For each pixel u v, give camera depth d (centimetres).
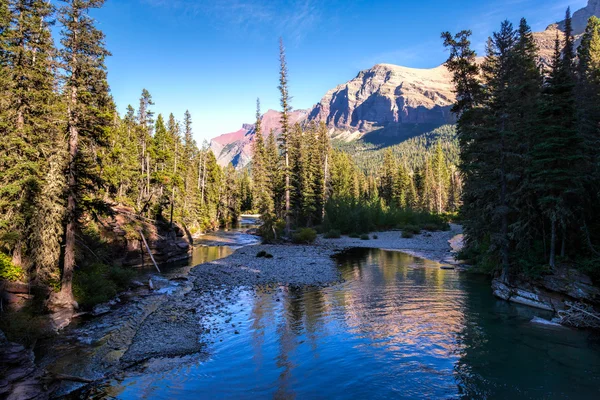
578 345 1205
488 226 2080
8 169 1714
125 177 4266
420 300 1803
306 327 1415
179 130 6488
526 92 2347
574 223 1741
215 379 998
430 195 9706
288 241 4725
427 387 922
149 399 891
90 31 1611
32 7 1909
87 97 1658
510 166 1944
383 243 4662
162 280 2406
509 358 1098
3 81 1766
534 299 1680
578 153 1647
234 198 10356
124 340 1317
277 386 947
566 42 2602
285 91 4756
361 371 1020
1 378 907
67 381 993
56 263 1745
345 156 9881
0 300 1402
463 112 2697
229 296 1961
